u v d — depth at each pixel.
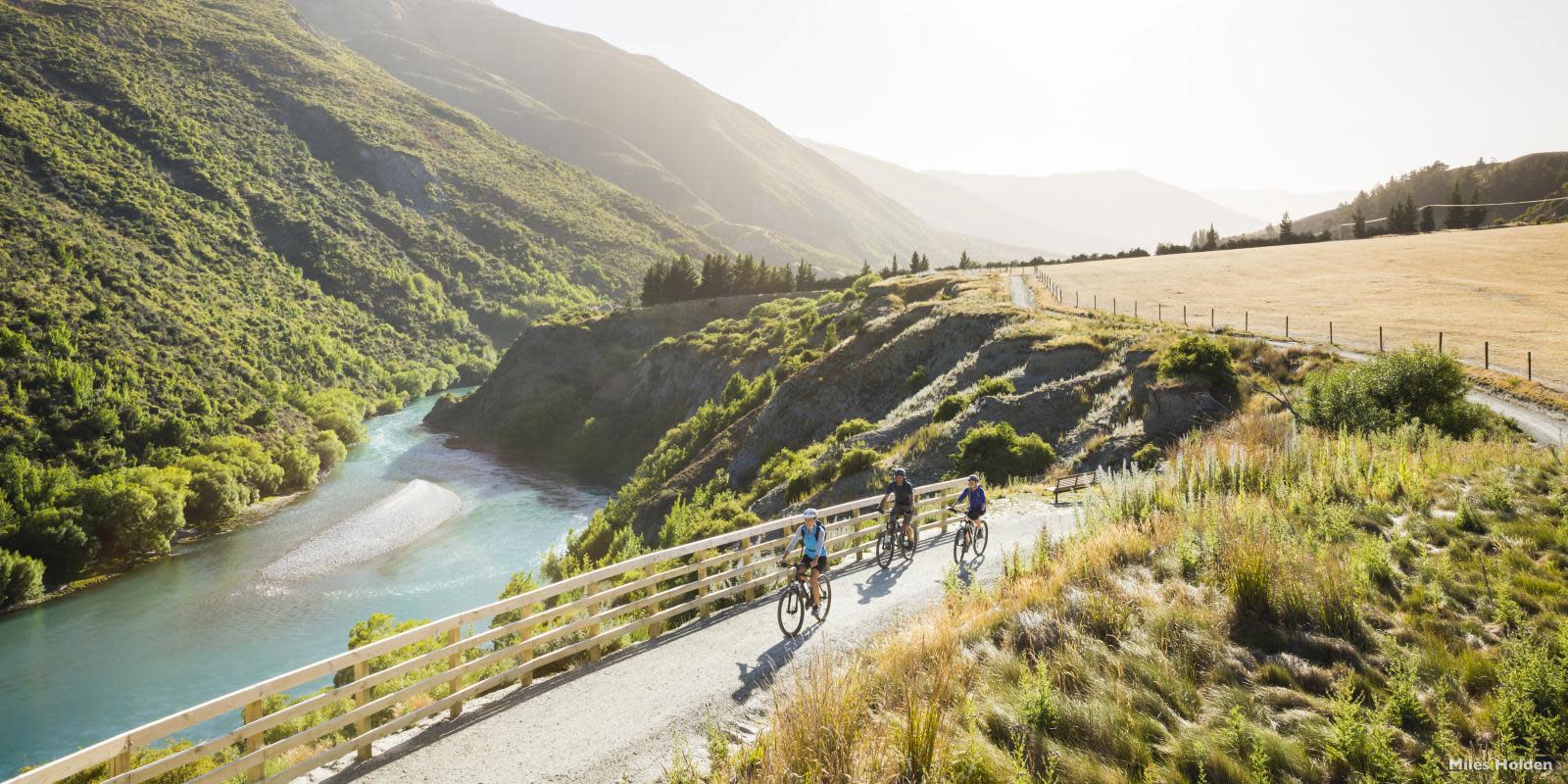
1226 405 27.67
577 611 11.68
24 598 50.81
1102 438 27.94
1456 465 13.72
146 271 117.00
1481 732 6.20
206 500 69.25
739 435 57.69
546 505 79.56
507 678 10.54
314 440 96.81
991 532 18.83
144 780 6.79
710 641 12.21
